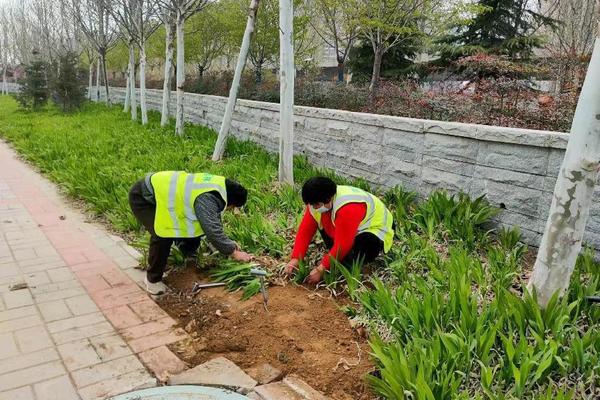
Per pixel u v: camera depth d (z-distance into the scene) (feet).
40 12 78.38
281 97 20.61
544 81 41.73
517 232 14.53
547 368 8.07
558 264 9.71
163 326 10.82
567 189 9.33
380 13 34.32
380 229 12.45
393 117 19.38
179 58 34.42
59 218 18.81
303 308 11.37
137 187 12.16
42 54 84.64
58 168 25.66
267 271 13.08
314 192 11.57
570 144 9.26
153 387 8.69
